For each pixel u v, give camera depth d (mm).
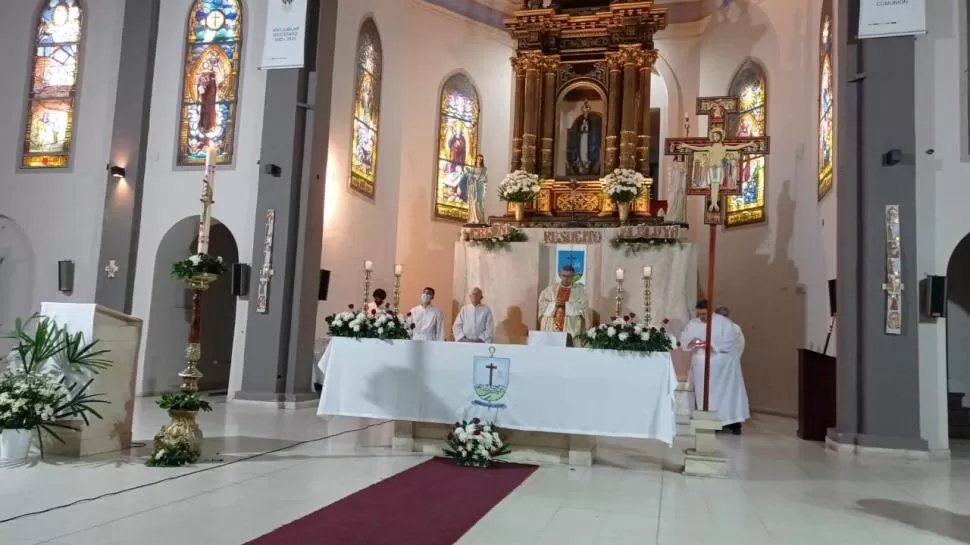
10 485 4957
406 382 6832
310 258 10734
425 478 5699
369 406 6875
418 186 14578
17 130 12328
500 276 12367
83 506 4469
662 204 13250
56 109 12250
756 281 12969
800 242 11977
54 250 11984
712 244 6926
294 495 4934
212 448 6688
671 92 15188
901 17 8164
